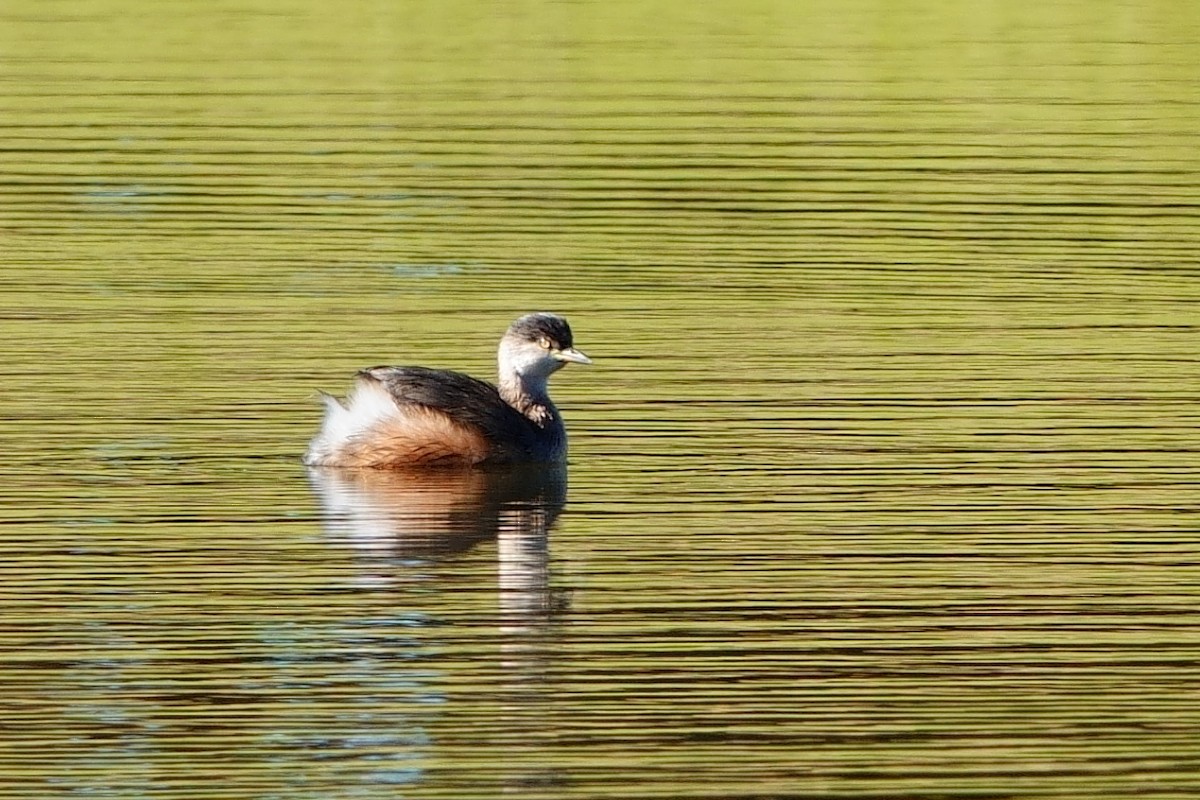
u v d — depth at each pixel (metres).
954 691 12.30
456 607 13.45
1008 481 15.97
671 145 27.42
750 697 12.18
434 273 21.75
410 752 11.45
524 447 16.44
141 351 18.89
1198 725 11.87
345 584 13.84
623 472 16.23
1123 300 21.02
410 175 25.80
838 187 25.44
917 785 11.12
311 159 26.50
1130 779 11.22
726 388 18.19
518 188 25.23
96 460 16.12
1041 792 11.05
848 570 14.17
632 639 12.98
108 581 13.80
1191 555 14.48
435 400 16.34
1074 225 23.86
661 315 20.36
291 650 12.76
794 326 20.06
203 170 25.88
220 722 11.80
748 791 11.03
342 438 16.27
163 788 11.01
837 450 16.67
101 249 22.44
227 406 17.47
